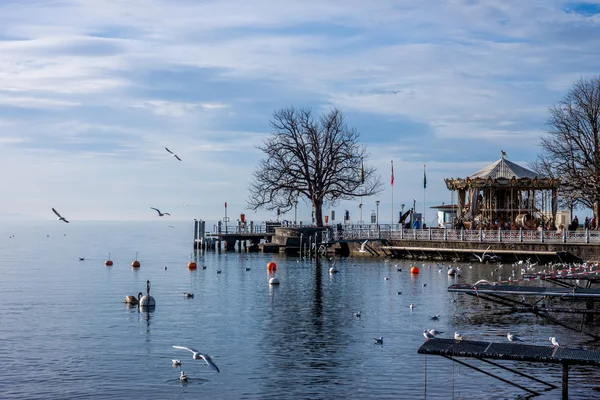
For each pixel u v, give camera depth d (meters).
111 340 44.38
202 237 123.31
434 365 37.84
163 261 107.88
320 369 37.44
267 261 100.19
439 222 118.88
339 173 116.25
